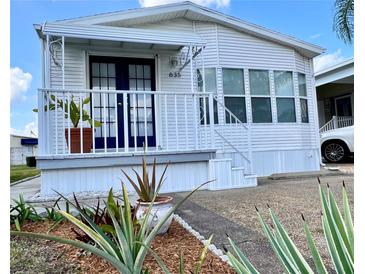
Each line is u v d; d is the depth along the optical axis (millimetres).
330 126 13023
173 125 6973
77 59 6395
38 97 4672
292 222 3152
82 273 1950
